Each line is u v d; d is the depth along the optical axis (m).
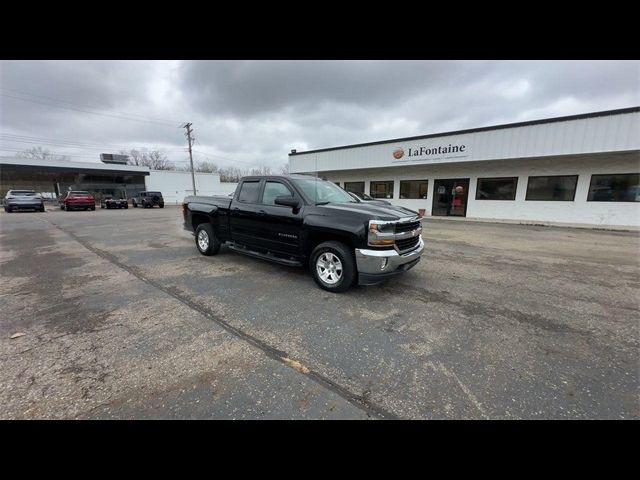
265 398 2.14
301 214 4.59
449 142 14.16
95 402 2.08
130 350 2.74
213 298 4.07
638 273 5.46
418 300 4.08
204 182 47.84
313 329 3.20
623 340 3.05
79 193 25.31
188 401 2.10
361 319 3.46
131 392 2.19
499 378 2.42
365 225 3.95
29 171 32.75
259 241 5.29
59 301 3.93
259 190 5.42
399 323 3.37
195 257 6.53
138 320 3.38
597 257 6.74
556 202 13.00
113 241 8.73
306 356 2.69
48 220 15.65
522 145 12.27
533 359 2.70
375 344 2.91
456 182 15.72
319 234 4.44
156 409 2.02
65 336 2.99
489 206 14.76
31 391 2.18
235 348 2.80
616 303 4.04
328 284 4.33
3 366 2.47
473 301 4.07
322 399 2.14
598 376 2.46
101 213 21.48
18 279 4.91
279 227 4.90
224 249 7.36
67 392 2.17
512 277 5.18
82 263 5.99
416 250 4.55
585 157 12.16
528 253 7.13
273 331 3.15
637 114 9.93
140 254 6.86
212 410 2.02
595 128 10.70
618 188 11.70
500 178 14.34
